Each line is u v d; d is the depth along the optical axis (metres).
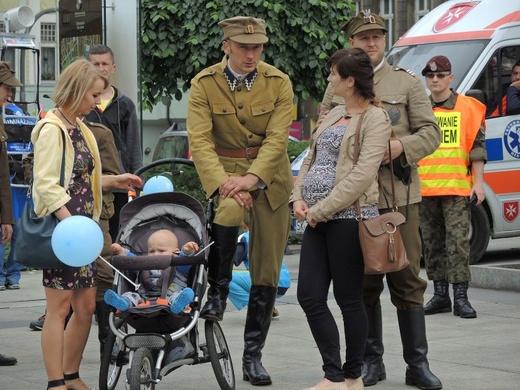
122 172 9.31
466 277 10.63
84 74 6.94
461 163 10.73
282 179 7.79
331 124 7.07
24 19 19.67
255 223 7.79
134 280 7.04
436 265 10.91
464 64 14.60
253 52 7.53
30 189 6.84
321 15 16.98
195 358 7.04
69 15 12.90
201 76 7.65
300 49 17.02
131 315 6.66
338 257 6.85
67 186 6.84
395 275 7.47
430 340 9.32
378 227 6.79
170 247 7.06
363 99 6.99
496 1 15.13
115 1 12.37
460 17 15.20
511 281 12.21
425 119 7.45
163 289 6.85
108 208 8.22
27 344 9.52
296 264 15.14
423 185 10.71
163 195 7.20
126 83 12.30
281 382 7.78
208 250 7.07
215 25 16.75
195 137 7.54
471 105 10.95
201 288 6.89
